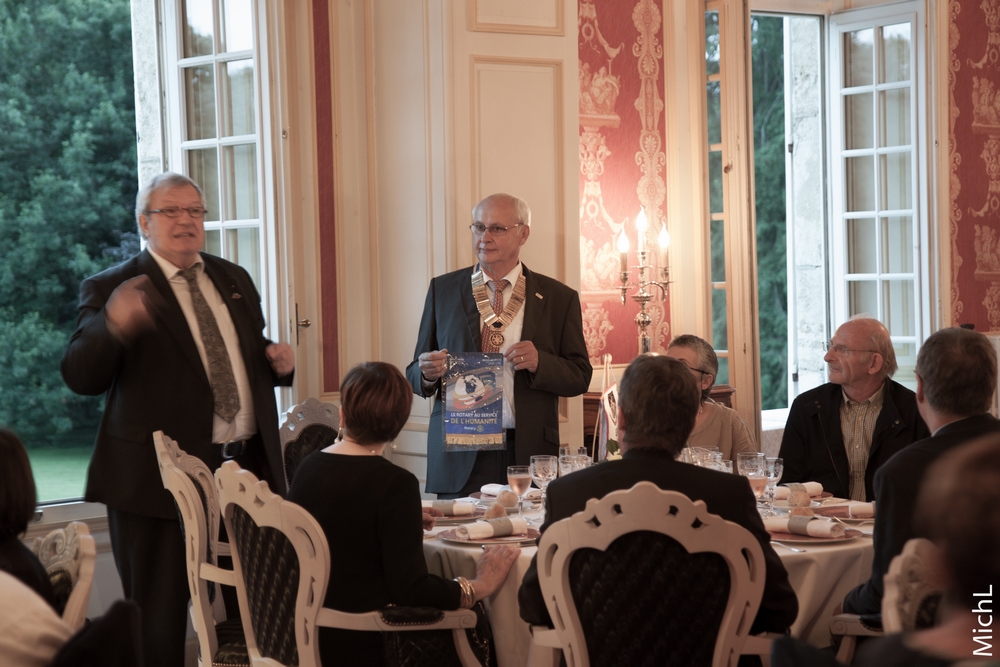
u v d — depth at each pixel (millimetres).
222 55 4168
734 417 3459
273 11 4066
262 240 4145
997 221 6090
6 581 1273
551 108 4430
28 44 12555
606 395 3734
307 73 4348
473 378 3408
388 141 4457
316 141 4398
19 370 12352
